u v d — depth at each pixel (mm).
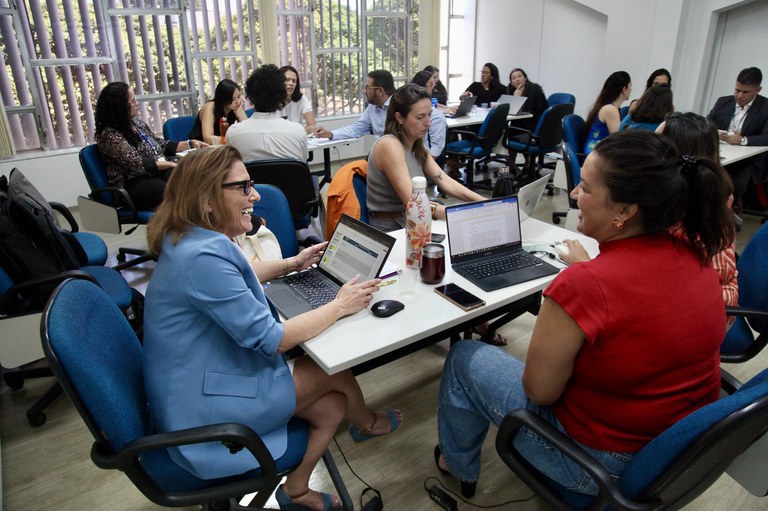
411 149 2270
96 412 1007
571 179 3025
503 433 1150
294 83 4652
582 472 1080
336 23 6207
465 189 2279
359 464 1794
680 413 1004
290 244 2115
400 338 1308
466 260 1730
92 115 4711
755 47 5227
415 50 7074
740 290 1729
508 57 7375
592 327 940
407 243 1710
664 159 927
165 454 1177
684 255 984
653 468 906
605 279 942
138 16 4742
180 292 1111
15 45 4164
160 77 5047
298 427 1327
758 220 4238
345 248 1605
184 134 4270
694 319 954
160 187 3115
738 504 1612
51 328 973
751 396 822
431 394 2168
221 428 1061
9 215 1882
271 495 1644
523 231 2070
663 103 3152
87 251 2521
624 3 5770
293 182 2818
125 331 1248
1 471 1736
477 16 7574
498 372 1311
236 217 1205
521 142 5258
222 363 1179
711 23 5289
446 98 6227
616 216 980
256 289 1255
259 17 5484
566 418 1110
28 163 4328
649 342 940
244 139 3035
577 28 6465
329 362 1201
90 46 4539
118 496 1675
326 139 4141
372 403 2113
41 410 2004
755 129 3980
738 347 1680
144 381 1201
